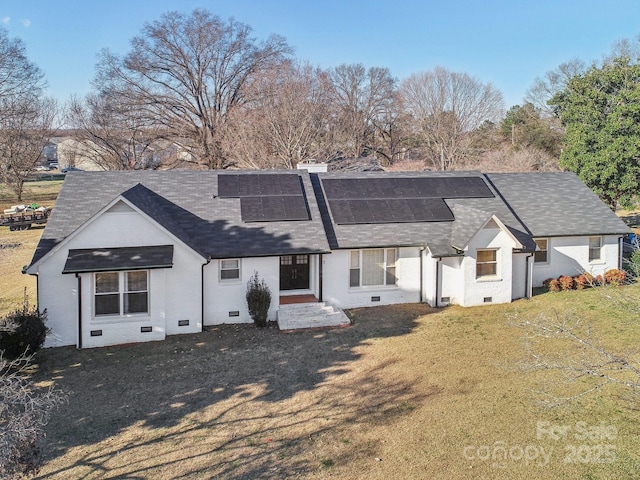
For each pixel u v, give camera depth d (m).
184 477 9.33
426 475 9.26
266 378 13.81
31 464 7.81
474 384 13.06
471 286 20.20
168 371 14.35
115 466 9.72
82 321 16.19
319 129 48.62
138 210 16.83
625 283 22.47
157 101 50.59
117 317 16.53
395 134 73.44
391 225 21.16
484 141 63.75
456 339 16.52
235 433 10.93
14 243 34.31
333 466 9.59
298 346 16.22
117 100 49.38
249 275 18.59
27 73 51.69
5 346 13.95
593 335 16.23
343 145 53.09
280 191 21.67
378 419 11.39
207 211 20.11
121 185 20.67
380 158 74.44
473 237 19.88
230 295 18.53
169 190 20.94
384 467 9.53
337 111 58.78
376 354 15.40
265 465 9.67
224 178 22.12
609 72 35.59
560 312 18.98
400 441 10.44
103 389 13.22
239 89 53.38
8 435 7.60
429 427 10.96
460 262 20.30
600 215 24.14
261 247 18.69
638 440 10.25
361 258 20.48
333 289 20.05
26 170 54.97
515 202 24.19
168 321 17.42
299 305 19.14
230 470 9.52
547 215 23.59
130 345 16.47
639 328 16.83
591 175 34.94
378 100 72.88
